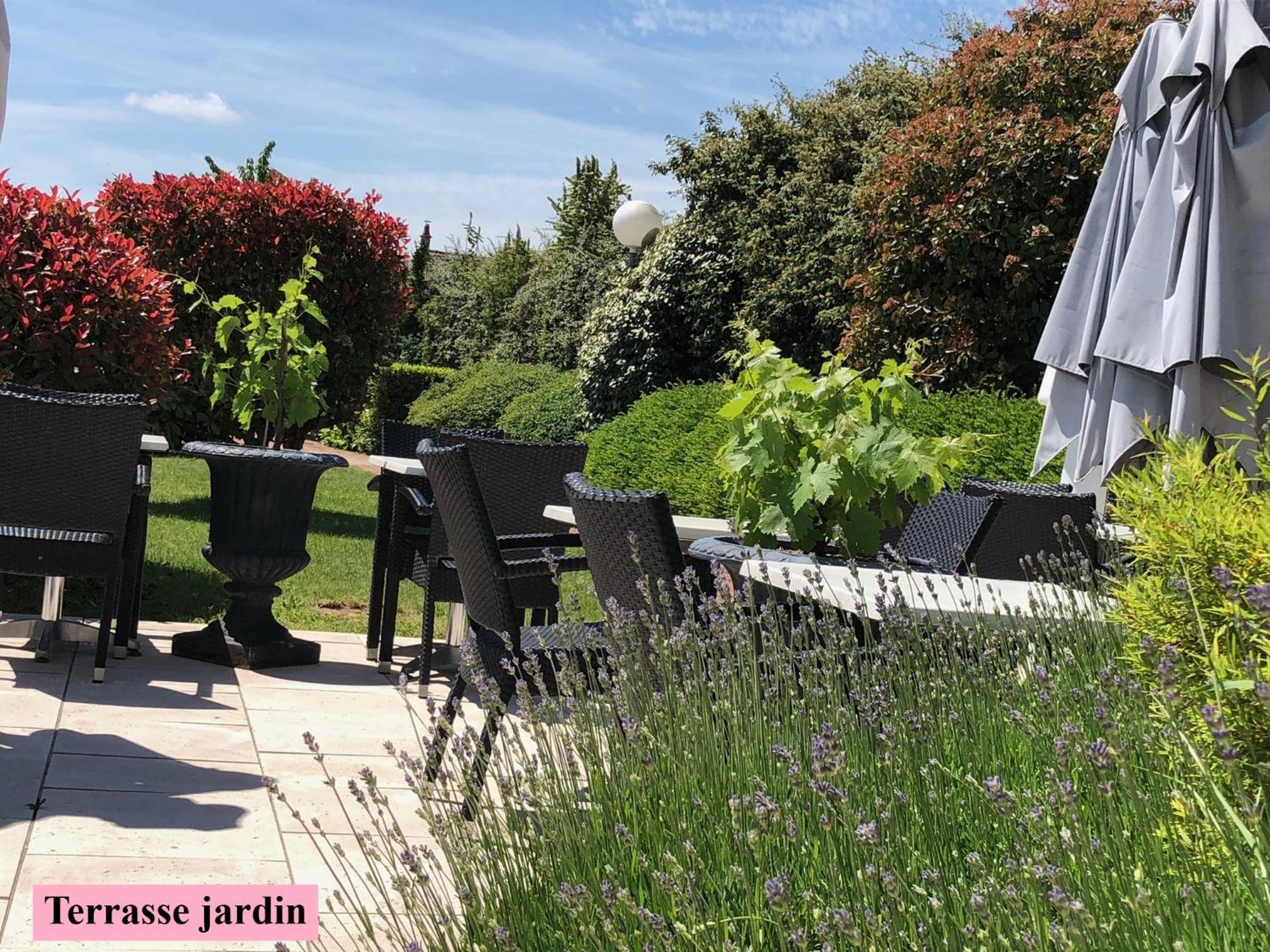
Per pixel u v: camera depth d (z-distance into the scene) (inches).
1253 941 51.6
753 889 65.1
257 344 249.3
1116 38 361.4
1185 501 70.4
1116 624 87.0
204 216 465.7
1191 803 62.2
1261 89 159.6
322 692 199.2
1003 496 157.0
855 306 392.5
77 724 164.4
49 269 261.0
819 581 102.0
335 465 214.7
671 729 85.4
